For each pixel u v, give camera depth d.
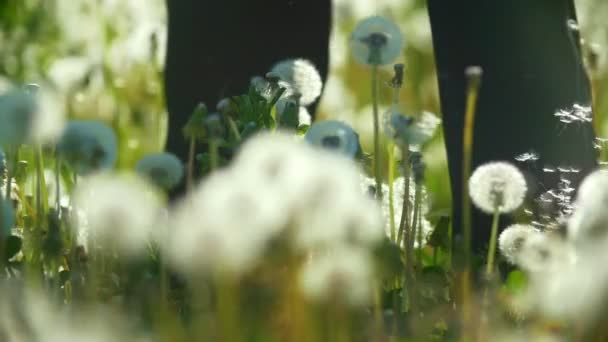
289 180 1.85
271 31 3.06
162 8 5.21
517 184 2.49
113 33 5.11
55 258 2.51
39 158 2.76
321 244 1.98
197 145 3.03
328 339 2.07
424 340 2.40
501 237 2.61
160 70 4.32
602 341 1.73
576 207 2.79
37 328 1.84
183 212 1.87
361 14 5.63
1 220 2.42
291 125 2.88
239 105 2.90
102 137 2.41
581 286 1.72
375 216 1.99
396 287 2.70
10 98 2.42
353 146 2.62
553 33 2.87
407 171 2.64
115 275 2.53
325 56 3.10
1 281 2.15
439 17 2.90
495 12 2.87
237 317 2.18
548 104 2.87
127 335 1.89
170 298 2.49
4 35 5.47
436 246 2.89
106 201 2.07
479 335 2.34
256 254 1.79
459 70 2.89
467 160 2.47
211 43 3.06
